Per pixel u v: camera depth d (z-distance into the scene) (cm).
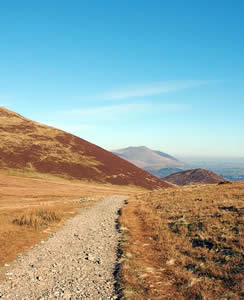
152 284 779
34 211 2050
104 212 2480
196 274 834
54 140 11262
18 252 1157
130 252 1113
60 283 821
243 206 1606
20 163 8362
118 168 10706
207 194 2592
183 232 1344
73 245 1298
